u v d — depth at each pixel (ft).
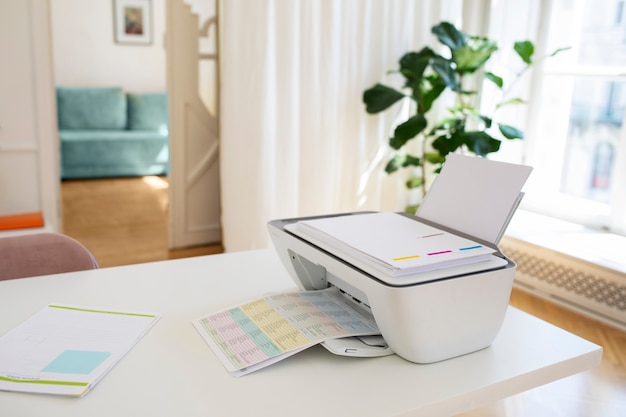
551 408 7.02
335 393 2.85
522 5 11.57
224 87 10.90
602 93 10.76
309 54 10.75
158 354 3.18
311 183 11.27
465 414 6.84
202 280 4.30
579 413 6.91
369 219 3.92
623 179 10.43
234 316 3.58
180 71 12.02
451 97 12.51
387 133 12.10
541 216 11.80
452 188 3.87
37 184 10.25
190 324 3.55
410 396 2.85
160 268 4.52
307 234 3.71
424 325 3.01
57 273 4.55
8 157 9.95
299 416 2.66
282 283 4.28
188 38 11.95
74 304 3.78
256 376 2.99
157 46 23.07
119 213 15.71
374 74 11.69
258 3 10.29
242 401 2.77
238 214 11.27
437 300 2.98
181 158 12.41
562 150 11.57
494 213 3.51
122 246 12.89
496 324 3.27
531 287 10.84
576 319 9.73
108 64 22.50
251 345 3.23
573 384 7.59
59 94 20.68
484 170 3.72
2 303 3.78
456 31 10.83
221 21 11.01
